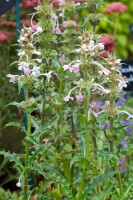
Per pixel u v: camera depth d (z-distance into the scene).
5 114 5.74
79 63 3.29
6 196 3.90
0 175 5.41
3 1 4.52
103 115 3.49
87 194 3.59
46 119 4.66
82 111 4.29
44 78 3.94
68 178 4.17
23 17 6.01
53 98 4.20
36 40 3.92
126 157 3.92
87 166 3.45
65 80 4.30
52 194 4.16
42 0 3.89
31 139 3.40
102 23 8.99
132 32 5.79
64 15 4.50
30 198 3.85
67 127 4.81
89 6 4.27
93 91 3.82
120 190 3.64
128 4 9.48
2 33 5.95
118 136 3.87
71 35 4.33
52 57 3.94
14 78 3.41
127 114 3.61
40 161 4.20
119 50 9.22
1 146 4.82
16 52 6.31
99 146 4.74
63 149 4.61
